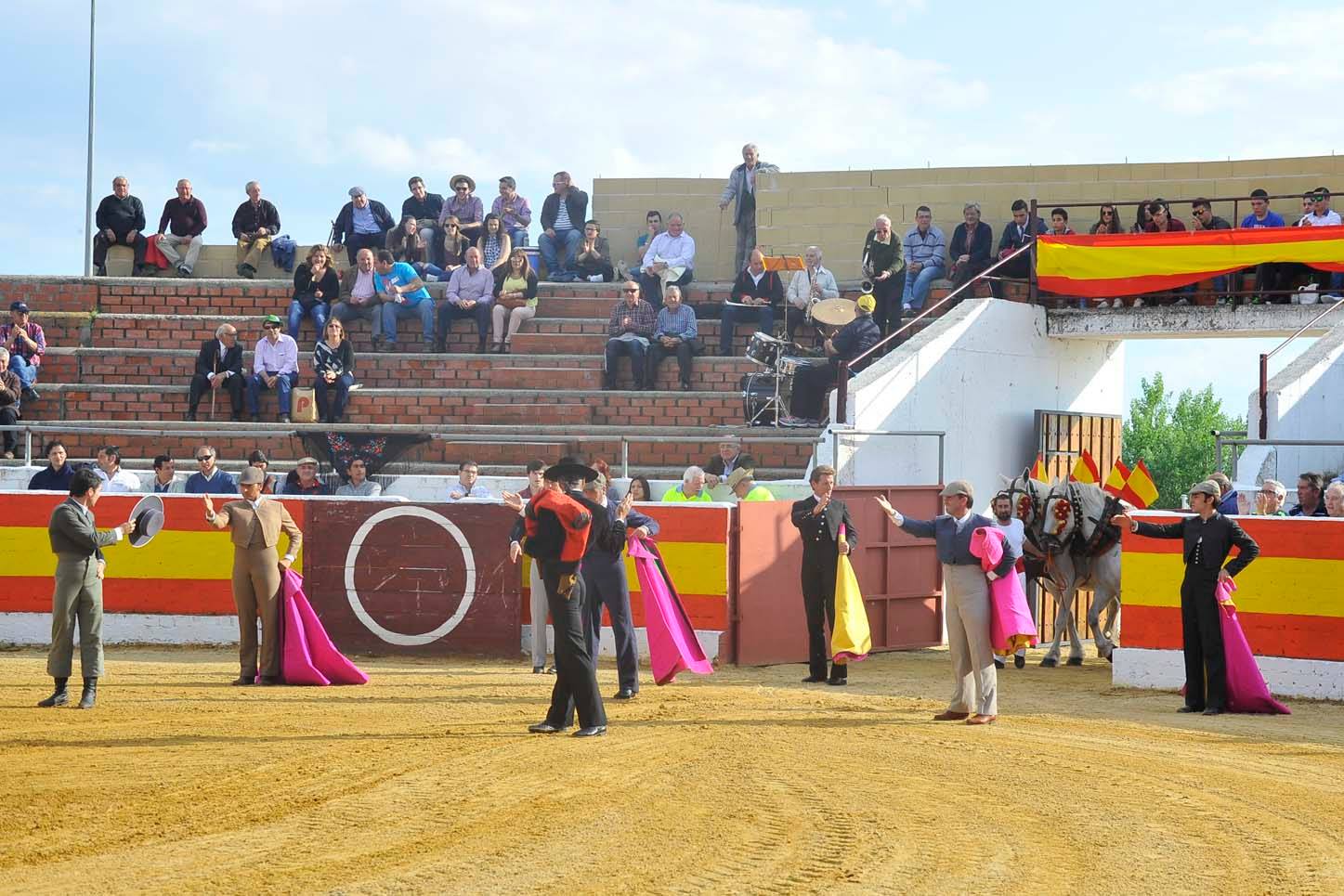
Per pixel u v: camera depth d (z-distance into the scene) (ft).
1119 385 77.77
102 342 81.20
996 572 39.50
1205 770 33.47
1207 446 238.68
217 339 73.36
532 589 50.14
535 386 75.61
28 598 55.36
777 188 88.58
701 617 53.01
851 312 68.69
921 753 34.91
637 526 46.14
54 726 37.50
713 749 34.88
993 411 68.28
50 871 24.22
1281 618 45.80
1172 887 23.82
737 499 57.06
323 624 54.80
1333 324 65.31
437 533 54.24
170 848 25.63
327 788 30.22
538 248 87.10
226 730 37.14
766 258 75.77
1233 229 67.15
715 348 78.59
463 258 83.20
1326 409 64.08
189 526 55.62
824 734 37.42
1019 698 45.70
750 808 28.68
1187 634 42.98
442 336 78.54
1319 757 35.53
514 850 25.53
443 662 53.06
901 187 86.74
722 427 69.15
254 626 46.21
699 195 89.86
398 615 54.39
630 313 75.20
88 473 41.09
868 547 58.03
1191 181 83.66
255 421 73.46
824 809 28.68
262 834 26.58
